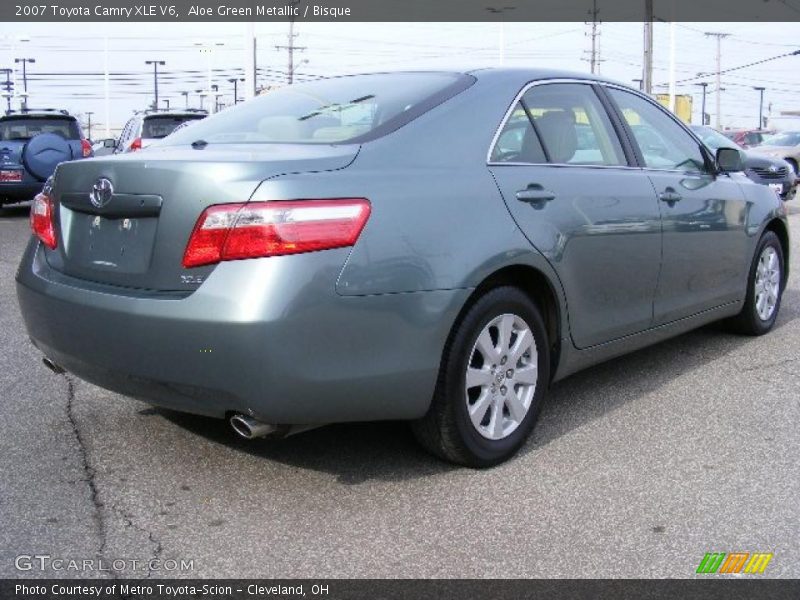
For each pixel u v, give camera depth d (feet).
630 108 15.03
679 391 15.14
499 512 10.41
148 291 10.03
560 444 12.61
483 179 11.32
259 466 11.73
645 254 13.93
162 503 10.61
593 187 12.95
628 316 13.83
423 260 10.26
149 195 10.07
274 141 11.61
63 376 15.84
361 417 10.22
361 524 10.10
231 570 9.09
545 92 13.19
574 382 15.72
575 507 10.55
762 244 18.34
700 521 10.18
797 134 75.36
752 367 16.60
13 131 47.47
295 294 9.34
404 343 10.15
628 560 9.29
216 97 135.44
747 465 11.84
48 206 11.75
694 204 15.35
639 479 11.37
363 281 9.76
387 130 11.06
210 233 9.54
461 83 12.30
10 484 11.09
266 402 9.45
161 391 10.06
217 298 9.37
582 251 12.52
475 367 11.39
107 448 12.34
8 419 13.50
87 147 47.16
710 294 16.31
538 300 12.50
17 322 20.38
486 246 10.90
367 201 9.95
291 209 9.45
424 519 10.23
